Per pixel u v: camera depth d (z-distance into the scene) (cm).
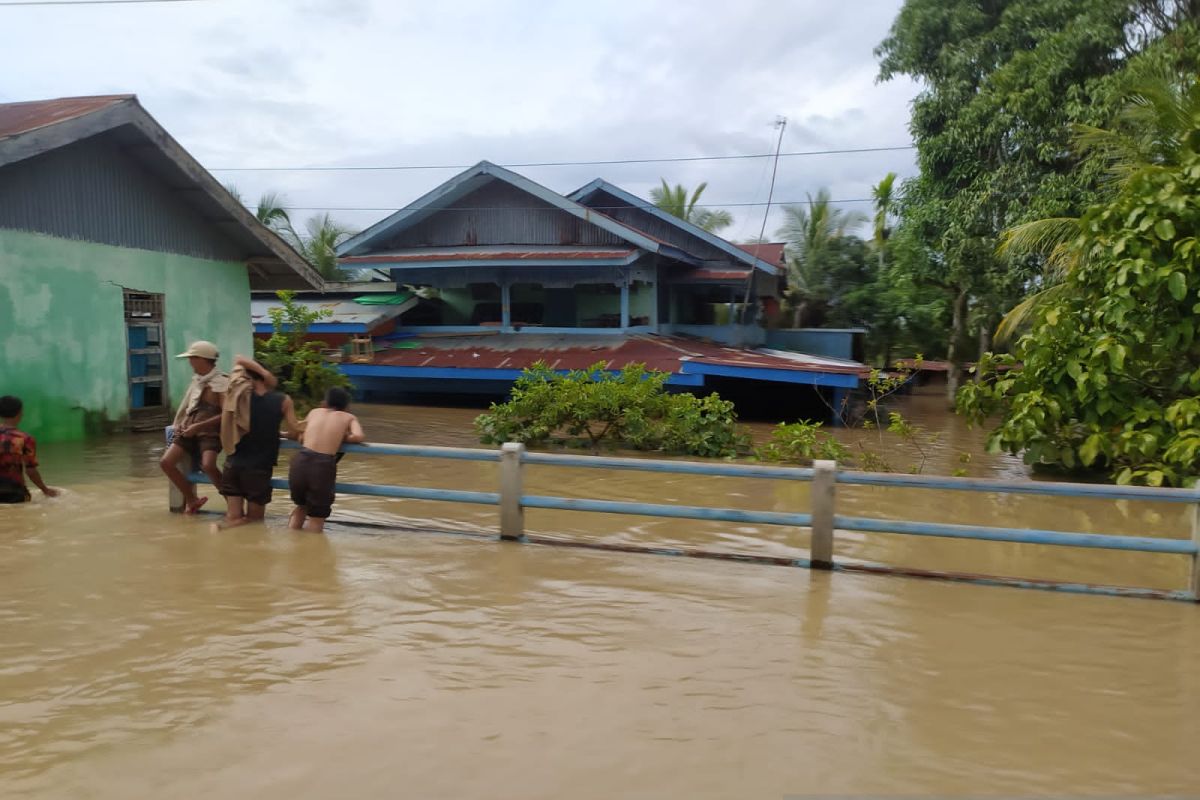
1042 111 1585
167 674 375
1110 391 909
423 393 2073
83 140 1195
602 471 1035
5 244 1084
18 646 407
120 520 682
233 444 647
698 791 283
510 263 1972
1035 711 350
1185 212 838
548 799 277
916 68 1869
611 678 376
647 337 1997
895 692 366
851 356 2288
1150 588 556
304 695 354
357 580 519
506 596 492
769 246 2605
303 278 1648
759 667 391
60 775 289
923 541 678
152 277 1334
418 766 296
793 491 913
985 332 2123
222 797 276
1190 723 341
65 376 1178
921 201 1944
